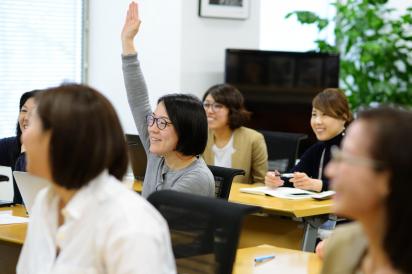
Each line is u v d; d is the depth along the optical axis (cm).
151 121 309
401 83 704
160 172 315
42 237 185
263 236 411
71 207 172
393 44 684
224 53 643
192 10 615
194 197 222
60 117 169
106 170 176
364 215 138
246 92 649
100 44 624
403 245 133
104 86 621
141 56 600
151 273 163
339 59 665
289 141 521
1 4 580
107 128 173
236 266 252
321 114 438
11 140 416
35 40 602
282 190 411
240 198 394
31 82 603
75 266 170
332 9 746
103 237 168
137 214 170
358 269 163
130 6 348
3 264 344
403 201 130
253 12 660
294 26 732
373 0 694
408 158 129
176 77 607
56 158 169
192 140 303
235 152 488
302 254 273
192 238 217
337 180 138
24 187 310
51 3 608
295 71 661
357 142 136
